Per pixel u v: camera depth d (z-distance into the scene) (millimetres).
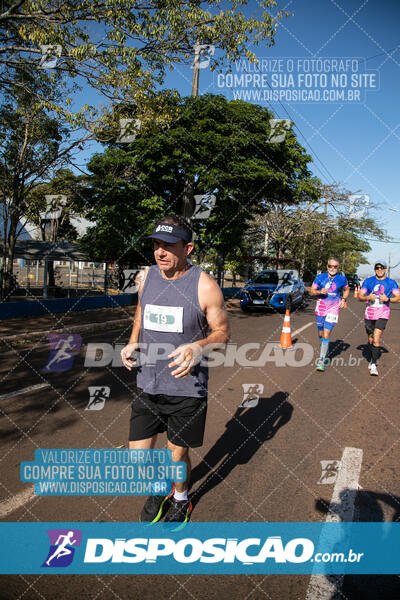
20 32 7809
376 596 1926
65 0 7504
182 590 1958
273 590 1964
